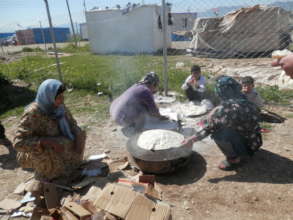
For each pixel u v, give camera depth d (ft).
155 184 9.34
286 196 9.07
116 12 56.39
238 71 28.25
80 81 24.68
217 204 9.00
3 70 36.50
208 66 33.65
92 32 59.52
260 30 40.60
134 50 56.70
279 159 11.27
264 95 18.67
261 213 8.47
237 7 18.43
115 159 12.13
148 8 53.52
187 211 8.77
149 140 10.68
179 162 10.21
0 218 8.91
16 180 11.17
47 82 9.14
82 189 9.39
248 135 10.40
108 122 16.48
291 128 13.97
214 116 10.16
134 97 14.02
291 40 39.91
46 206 8.77
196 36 45.32
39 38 136.46
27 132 9.04
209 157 11.89
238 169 10.77
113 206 7.48
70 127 10.52
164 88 20.59
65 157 9.90
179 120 14.85
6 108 21.15
